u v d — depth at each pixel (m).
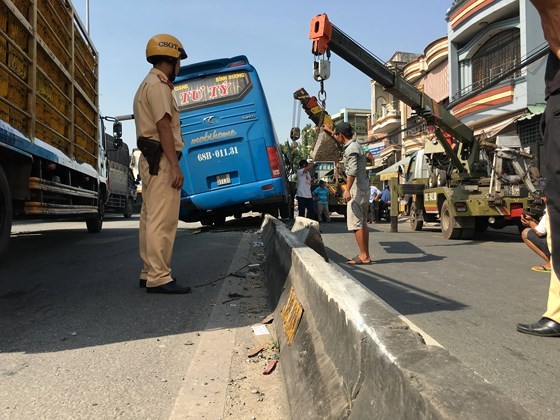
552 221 3.28
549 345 3.40
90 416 2.38
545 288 5.28
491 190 9.98
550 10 2.87
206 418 2.34
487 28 19.05
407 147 29.80
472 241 10.12
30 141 6.20
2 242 5.74
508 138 10.75
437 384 1.10
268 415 2.36
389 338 1.43
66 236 11.11
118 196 21.73
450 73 21.53
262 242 8.98
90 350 3.27
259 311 4.18
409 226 15.82
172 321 3.93
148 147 4.70
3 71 5.38
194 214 12.06
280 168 11.54
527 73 16.70
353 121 54.50
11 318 4.00
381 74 10.06
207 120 11.33
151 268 4.88
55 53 7.54
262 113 11.32
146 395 2.61
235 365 3.00
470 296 4.89
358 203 6.86
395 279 5.78
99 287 5.16
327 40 8.95
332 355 1.93
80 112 9.34
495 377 2.87
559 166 3.10
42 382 2.77
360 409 1.46
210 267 6.41
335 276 2.49
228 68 11.38
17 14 5.69
